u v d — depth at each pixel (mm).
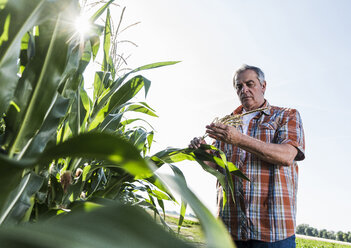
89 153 267
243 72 2072
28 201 702
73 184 1153
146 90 1385
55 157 284
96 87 1521
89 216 256
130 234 240
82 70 1004
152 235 243
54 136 989
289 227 1715
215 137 1720
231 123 1785
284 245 1689
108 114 1427
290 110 1964
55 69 754
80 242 223
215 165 2035
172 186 337
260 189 1787
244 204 1789
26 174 723
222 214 1897
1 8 672
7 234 207
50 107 812
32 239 206
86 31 914
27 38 960
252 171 1832
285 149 1727
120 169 1269
